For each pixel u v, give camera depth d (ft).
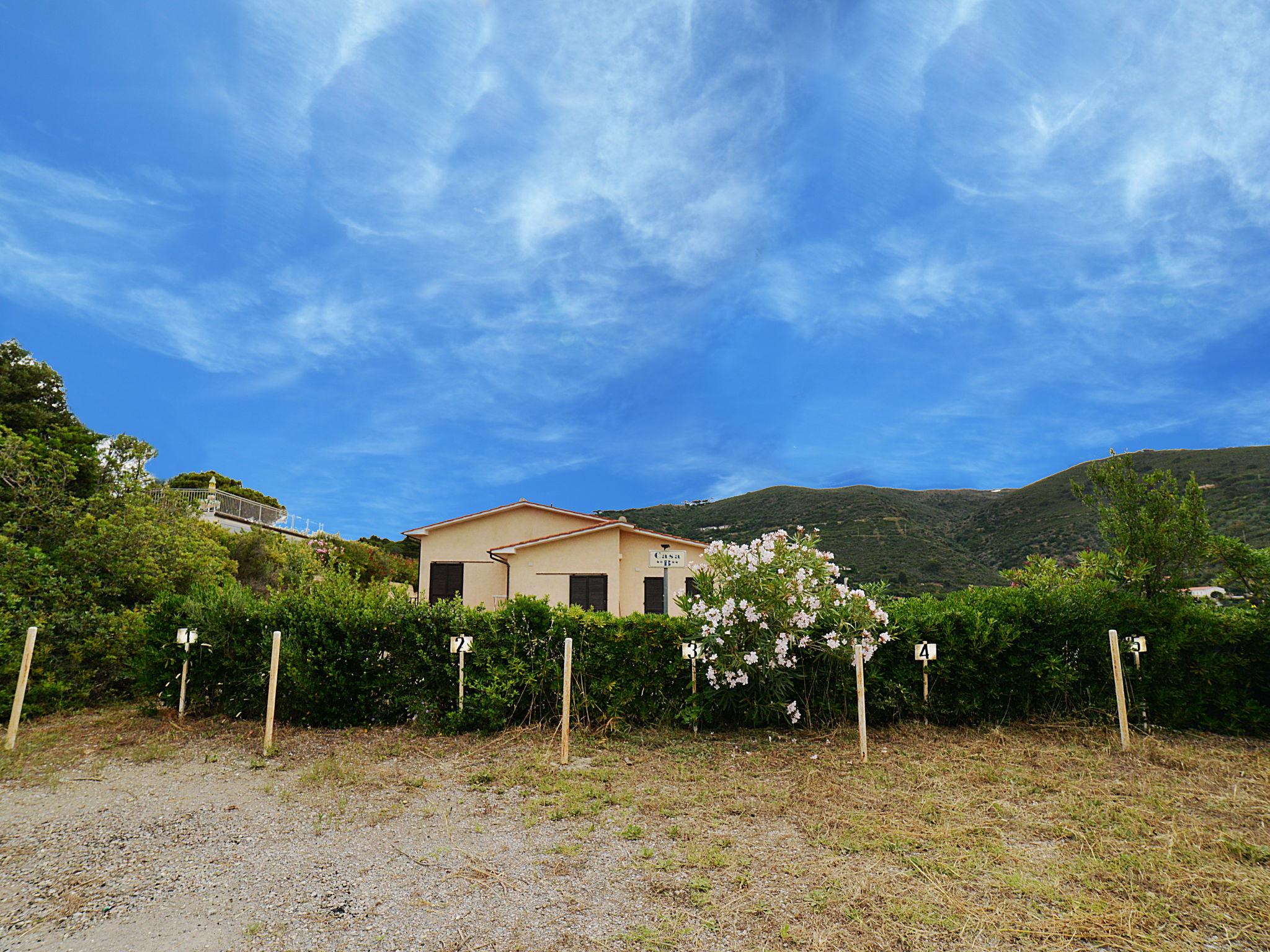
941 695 28.09
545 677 27.45
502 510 75.15
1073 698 28.02
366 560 96.48
